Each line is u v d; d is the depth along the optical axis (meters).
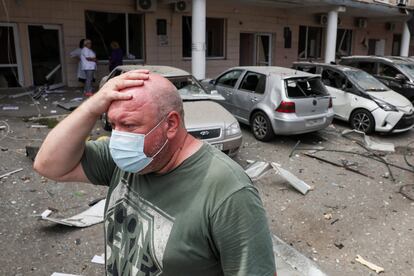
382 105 9.09
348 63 12.66
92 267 3.65
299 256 3.91
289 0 16.05
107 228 1.67
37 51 12.91
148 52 15.37
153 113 1.40
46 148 1.67
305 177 6.32
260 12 18.27
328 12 17.50
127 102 1.40
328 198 5.52
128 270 1.50
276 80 7.98
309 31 21.16
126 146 1.41
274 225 4.68
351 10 19.83
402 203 5.47
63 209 4.79
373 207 5.30
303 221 4.81
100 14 14.14
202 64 12.85
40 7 12.60
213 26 17.48
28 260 3.72
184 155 1.48
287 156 7.41
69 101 11.09
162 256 1.41
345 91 9.77
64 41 13.30
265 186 5.83
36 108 10.22
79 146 1.67
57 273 3.51
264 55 19.38
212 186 1.39
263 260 1.37
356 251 4.19
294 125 7.77
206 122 6.12
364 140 8.74
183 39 16.45
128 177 1.62
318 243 4.33
